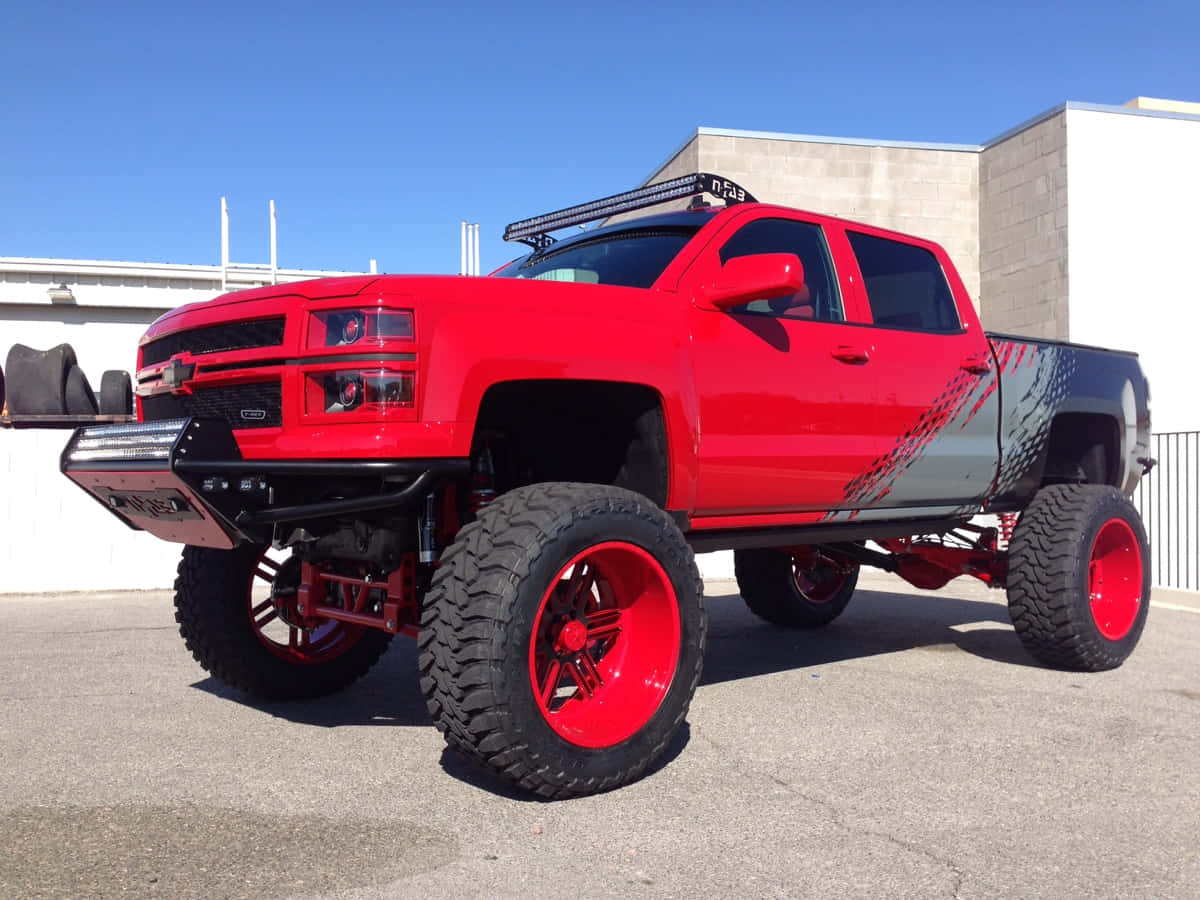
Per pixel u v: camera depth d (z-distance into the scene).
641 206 4.91
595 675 3.57
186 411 3.80
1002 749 3.92
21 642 6.02
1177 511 10.57
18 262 13.12
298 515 3.30
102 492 3.88
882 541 6.22
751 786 3.45
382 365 3.16
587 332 3.55
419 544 3.61
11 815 3.13
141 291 13.02
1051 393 5.57
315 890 2.60
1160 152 15.84
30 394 8.68
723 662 5.64
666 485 3.84
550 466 4.13
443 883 2.65
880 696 4.79
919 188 16.95
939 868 2.79
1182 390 15.88
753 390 4.09
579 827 3.05
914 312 5.03
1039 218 15.99
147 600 7.84
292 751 3.83
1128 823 3.15
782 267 3.74
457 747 3.20
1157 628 7.15
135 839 2.94
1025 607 5.27
